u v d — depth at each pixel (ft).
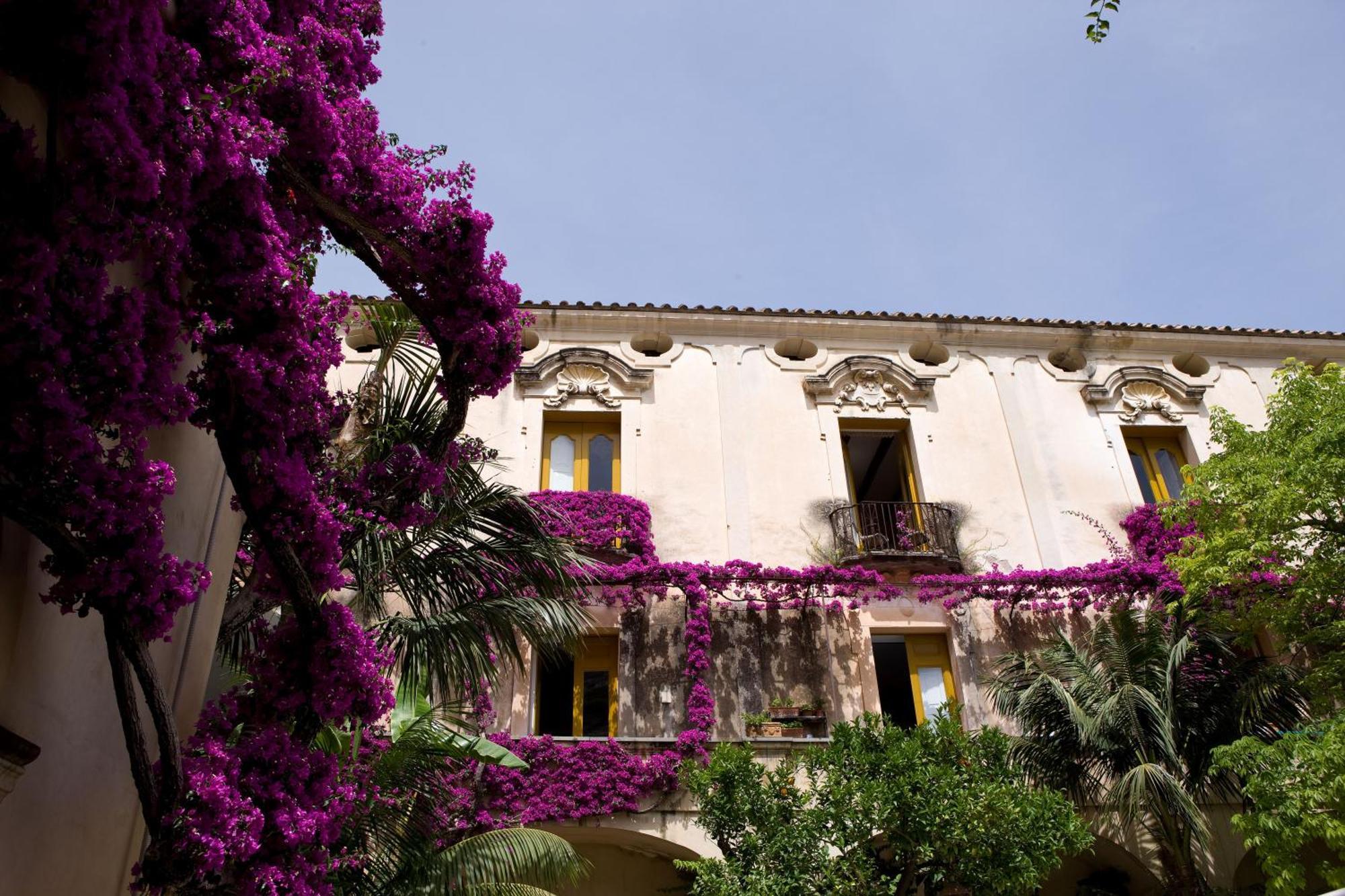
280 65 22.38
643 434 57.67
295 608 21.43
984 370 62.34
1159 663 45.98
